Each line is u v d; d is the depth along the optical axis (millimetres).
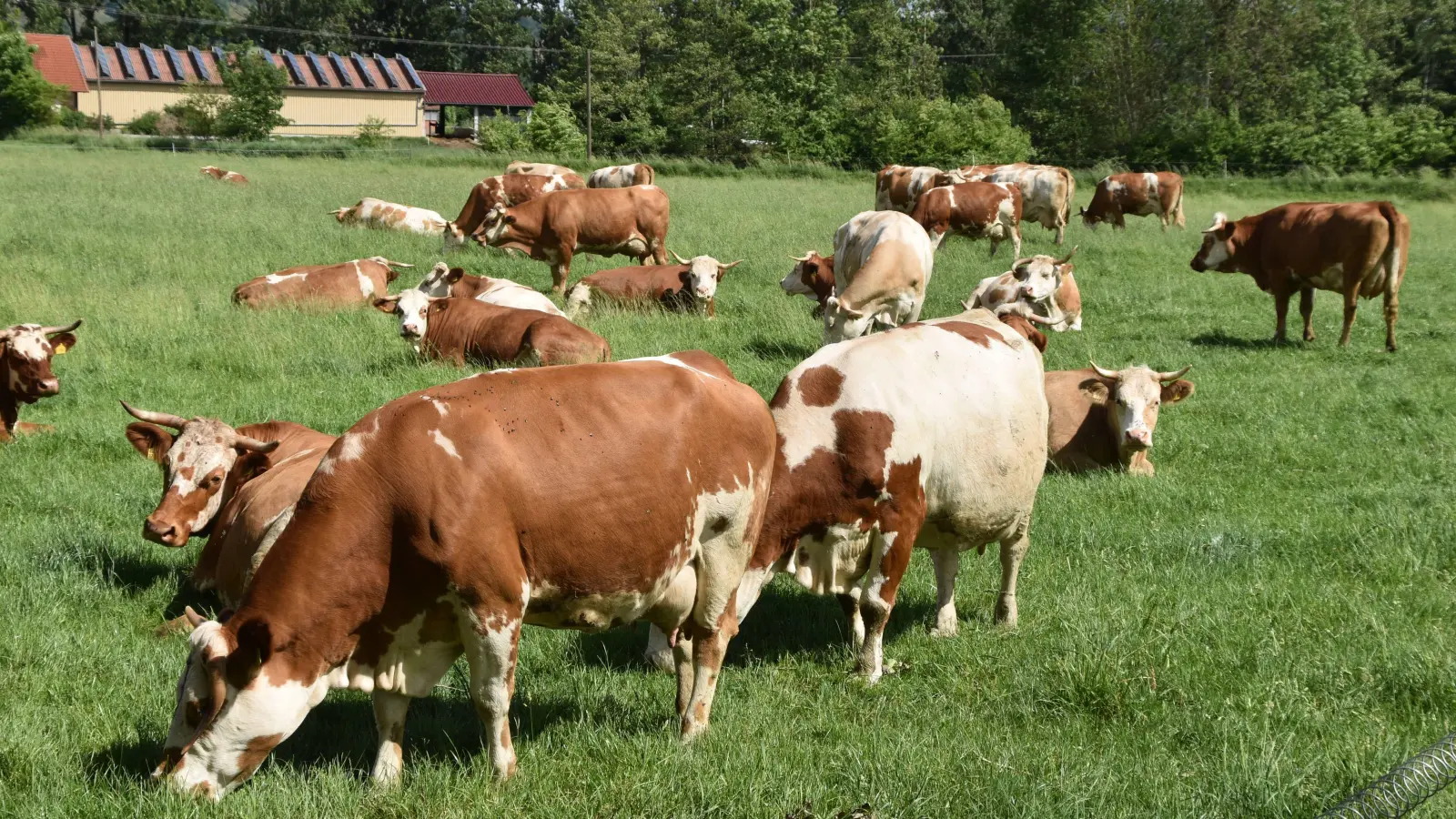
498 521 4465
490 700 4652
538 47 114750
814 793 4754
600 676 6117
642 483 4809
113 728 5242
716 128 67688
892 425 5992
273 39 115375
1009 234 24312
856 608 6535
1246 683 5953
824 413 6027
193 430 6707
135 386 10906
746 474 5301
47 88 65688
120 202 23781
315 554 4422
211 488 6652
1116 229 30750
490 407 4609
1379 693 5895
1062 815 4629
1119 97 66562
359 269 15812
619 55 76688
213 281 16188
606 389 4867
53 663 5848
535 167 31391
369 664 4637
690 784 4730
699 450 5070
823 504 5984
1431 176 47250
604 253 19578
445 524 4387
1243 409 12344
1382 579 7559
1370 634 6531
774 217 27562
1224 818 4656
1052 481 9984
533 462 4566
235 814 4352
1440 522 8438
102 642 6152
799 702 5867
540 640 6512
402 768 4859
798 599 7418
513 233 18438
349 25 114938
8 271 15242
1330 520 8703
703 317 15641
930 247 13773
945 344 6402
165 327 13055
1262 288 16859
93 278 15359
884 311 13188
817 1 83750
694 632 5387
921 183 28797
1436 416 12031
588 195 18891
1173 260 23766
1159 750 5301
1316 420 11836
